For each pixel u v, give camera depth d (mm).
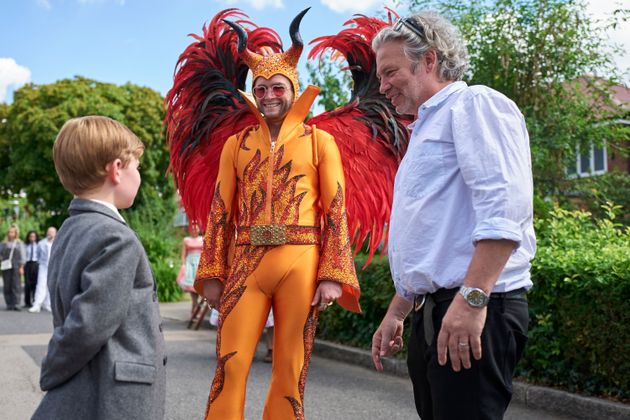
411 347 2352
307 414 5070
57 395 1970
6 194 32250
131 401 1975
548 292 5344
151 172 28109
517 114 2127
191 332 10641
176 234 21891
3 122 31438
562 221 6875
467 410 2068
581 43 10859
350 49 3840
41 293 15117
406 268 2225
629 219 12242
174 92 4012
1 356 7953
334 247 3453
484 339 2061
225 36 3924
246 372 3373
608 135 11562
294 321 3391
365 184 3863
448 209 2158
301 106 3590
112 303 1945
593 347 5000
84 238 2010
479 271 1985
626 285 4781
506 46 10656
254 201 3502
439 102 2258
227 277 3592
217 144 3957
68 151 2113
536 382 5535
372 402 5492
